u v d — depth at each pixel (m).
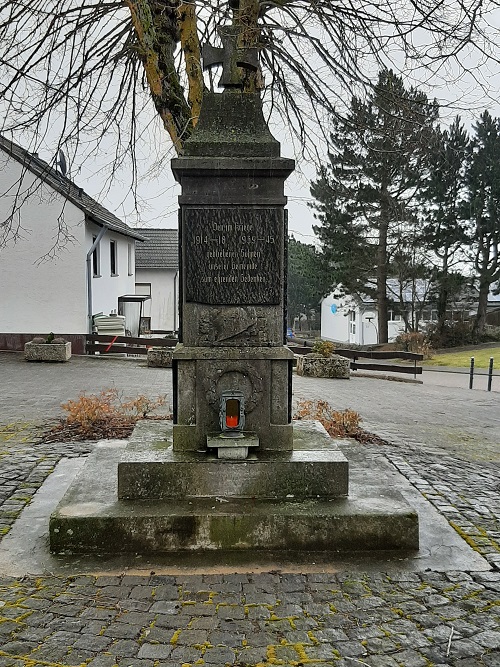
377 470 5.66
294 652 3.27
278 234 5.11
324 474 4.86
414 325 35.69
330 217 30.39
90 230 21.77
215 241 5.09
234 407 4.95
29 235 20.59
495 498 5.95
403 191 26.22
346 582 4.05
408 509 4.62
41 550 4.47
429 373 24.69
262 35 9.26
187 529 4.43
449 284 33.84
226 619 3.58
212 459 4.85
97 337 20.91
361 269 32.44
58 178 13.73
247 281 5.12
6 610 3.64
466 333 35.91
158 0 8.84
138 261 36.81
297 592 3.90
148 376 16.05
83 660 3.17
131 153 11.45
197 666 3.13
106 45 10.23
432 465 7.23
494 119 33.44
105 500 4.75
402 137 10.08
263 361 5.11
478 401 15.02
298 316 63.91
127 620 3.55
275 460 4.85
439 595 3.90
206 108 5.24
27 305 20.91
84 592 3.87
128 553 4.41
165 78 9.09
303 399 12.73
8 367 17.30
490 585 4.05
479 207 33.03
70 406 9.14
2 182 20.25
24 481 6.12
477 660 3.22
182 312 5.17
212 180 5.06
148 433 5.77
